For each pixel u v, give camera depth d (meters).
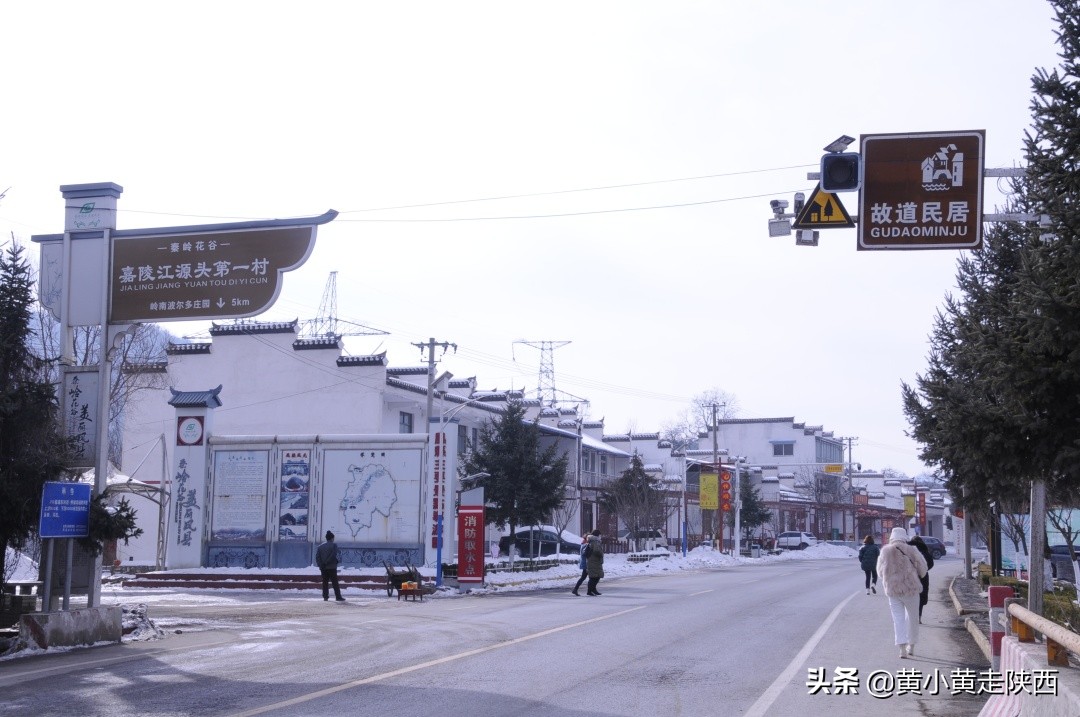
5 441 15.07
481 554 29.75
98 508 16.06
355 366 42.50
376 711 9.50
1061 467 10.20
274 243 16.88
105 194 17.56
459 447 48.41
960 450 10.97
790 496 91.19
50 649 14.42
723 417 122.19
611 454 65.88
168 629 17.77
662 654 13.88
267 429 43.12
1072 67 9.62
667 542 67.25
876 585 31.41
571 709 9.64
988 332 10.12
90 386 17.02
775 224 11.76
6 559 19.19
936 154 11.33
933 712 9.81
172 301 17.06
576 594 27.80
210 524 34.53
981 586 26.69
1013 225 15.27
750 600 25.08
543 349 80.88
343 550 33.66
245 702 10.05
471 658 13.36
